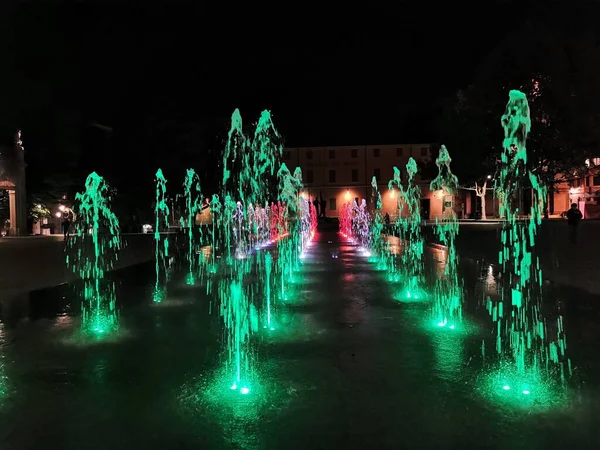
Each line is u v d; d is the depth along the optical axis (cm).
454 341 535
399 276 1082
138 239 2705
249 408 361
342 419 342
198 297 835
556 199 5106
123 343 539
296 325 617
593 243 1664
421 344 524
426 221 5019
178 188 3531
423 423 335
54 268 1263
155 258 1577
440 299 788
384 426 331
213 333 581
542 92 2905
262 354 495
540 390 392
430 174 5066
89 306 755
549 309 693
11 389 403
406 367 449
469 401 371
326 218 4372
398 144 6012
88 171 3422
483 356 481
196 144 3522
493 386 400
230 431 326
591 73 2852
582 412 351
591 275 986
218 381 417
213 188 3559
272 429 328
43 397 386
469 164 3488
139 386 408
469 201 5628
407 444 307
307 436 318
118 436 321
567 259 1251
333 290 895
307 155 6116
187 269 1262
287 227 3491
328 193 6081
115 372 442
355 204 5975
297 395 385
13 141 3177
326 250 1866
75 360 478
